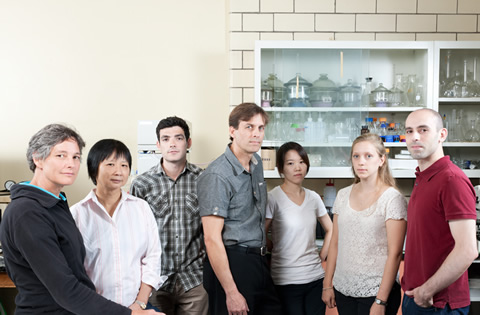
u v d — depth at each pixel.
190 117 2.92
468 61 2.54
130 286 1.57
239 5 2.66
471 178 2.71
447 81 2.53
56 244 1.21
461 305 1.46
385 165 1.68
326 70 2.55
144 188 1.97
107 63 2.89
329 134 2.56
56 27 2.86
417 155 1.50
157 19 2.89
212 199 1.52
